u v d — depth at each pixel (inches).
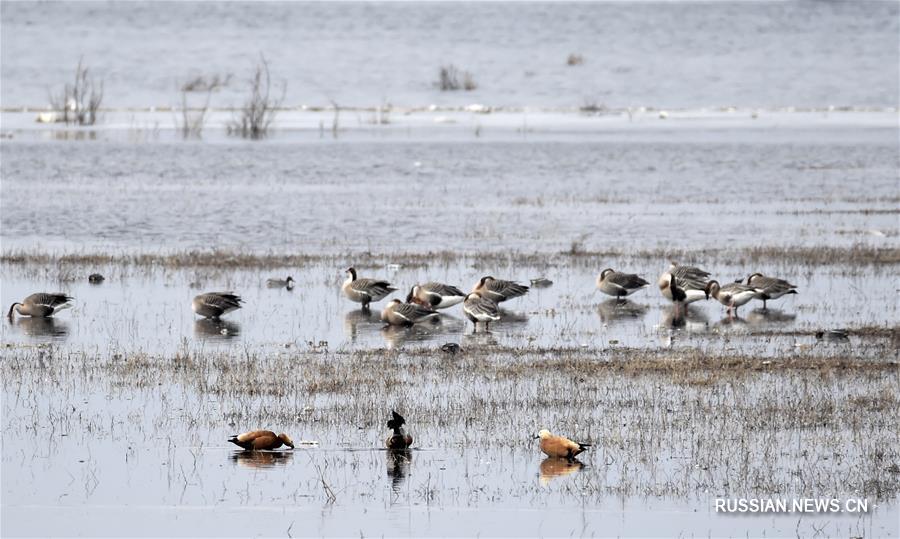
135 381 653.9
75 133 2407.7
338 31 4488.2
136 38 4183.1
